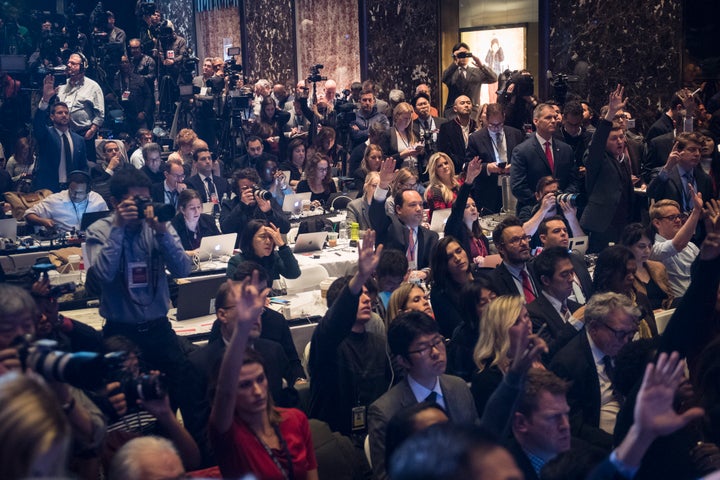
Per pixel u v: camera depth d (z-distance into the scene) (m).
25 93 14.38
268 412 3.72
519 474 1.61
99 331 5.69
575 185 8.64
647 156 9.96
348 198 10.18
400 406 4.17
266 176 10.19
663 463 3.46
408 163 10.39
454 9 15.31
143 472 2.96
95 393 3.52
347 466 4.28
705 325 4.35
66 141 11.25
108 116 15.58
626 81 12.43
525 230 7.51
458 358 5.27
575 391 4.71
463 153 10.87
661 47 12.04
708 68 11.72
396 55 16.16
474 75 12.64
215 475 3.82
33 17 16.91
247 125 13.10
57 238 9.00
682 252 7.11
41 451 1.66
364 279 4.39
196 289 6.71
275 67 19.42
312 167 10.45
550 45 13.25
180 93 13.98
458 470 1.59
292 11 18.61
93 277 5.43
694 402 3.92
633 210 8.64
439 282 6.25
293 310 6.65
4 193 10.63
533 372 3.67
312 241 8.48
